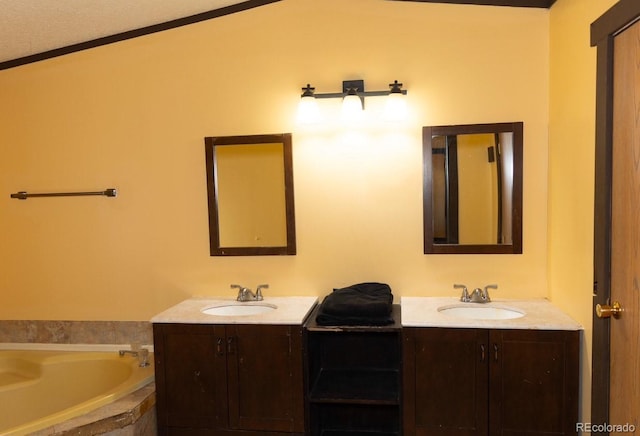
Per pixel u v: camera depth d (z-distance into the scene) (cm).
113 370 277
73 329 300
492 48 258
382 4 264
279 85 273
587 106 204
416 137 266
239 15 273
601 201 183
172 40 279
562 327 213
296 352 235
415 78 264
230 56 276
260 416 240
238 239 282
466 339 221
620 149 170
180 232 287
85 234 295
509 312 246
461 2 258
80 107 289
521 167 258
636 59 158
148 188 288
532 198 260
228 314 269
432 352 225
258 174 277
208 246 286
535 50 254
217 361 241
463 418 225
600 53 183
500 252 262
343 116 258
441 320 226
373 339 271
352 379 258
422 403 227
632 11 157
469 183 262
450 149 263
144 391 248
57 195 293
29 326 302
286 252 277
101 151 290
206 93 279
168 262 289
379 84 267
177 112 282
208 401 243
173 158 284
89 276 297
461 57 260
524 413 219
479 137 261
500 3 255
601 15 186
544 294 262
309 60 270
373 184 271
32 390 278
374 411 270
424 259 270
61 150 293
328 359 275
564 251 235
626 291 167
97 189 292
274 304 264
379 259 273
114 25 267
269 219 278
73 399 280
